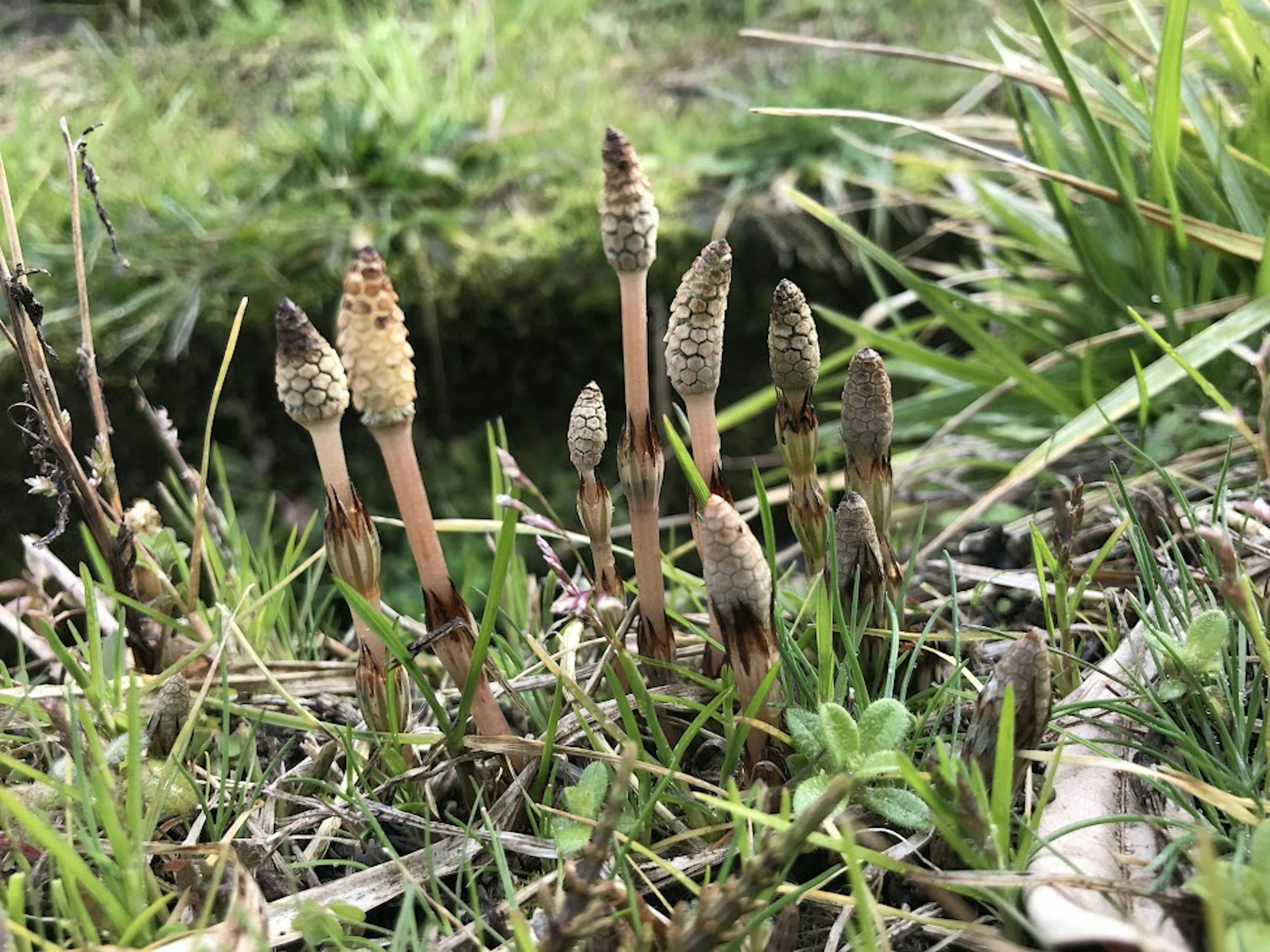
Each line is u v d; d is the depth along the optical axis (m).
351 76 0.83
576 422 0.25
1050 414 0.47
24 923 0.20
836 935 0.21
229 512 0.37
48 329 0.56
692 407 0.24
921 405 0.49
